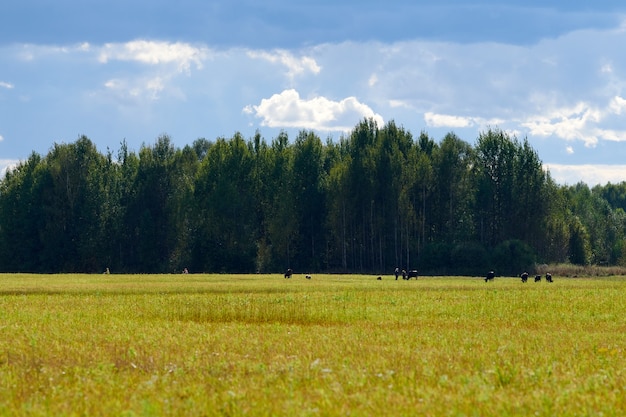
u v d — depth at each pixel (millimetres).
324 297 72000
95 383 26062
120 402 23047
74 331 43031
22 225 178125
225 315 53812
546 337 39781
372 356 31516
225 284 98062
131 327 45250
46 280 112688
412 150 174875
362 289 86625
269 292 81438
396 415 20766
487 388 23750
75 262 177125
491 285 99312
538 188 171750
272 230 170750
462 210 175500
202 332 42031
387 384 25375
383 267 171000
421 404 21859
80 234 176500
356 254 176625
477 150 176875
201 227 172625
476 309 59125
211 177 176375
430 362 29844
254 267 170375
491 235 175125
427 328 45031
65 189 177375
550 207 173000
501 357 31547
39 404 23062
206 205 173000
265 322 50469
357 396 22719
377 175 171000
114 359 32094
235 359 31734
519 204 171500
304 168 178000
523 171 172375
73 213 177625
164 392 24469
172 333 41750
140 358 32219
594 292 80750
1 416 21547
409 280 121062
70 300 68750
